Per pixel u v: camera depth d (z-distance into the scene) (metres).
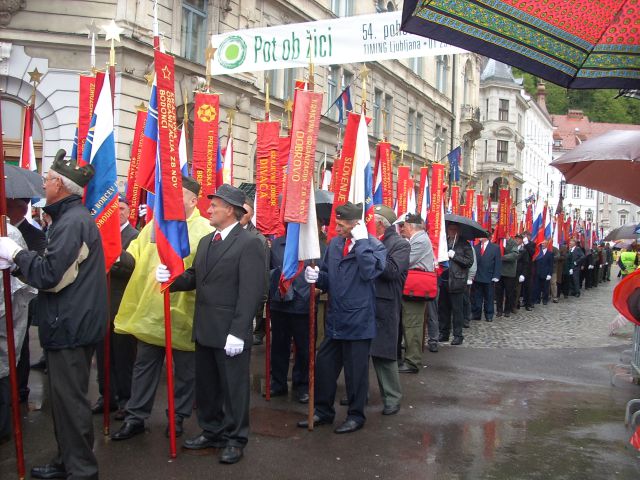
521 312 16.12
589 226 29.02
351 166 5.88
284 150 7.51
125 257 5.11
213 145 7.79
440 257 9.71
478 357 9.39
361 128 5.86
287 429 5.53
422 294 7.83
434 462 4.85
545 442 5.43
